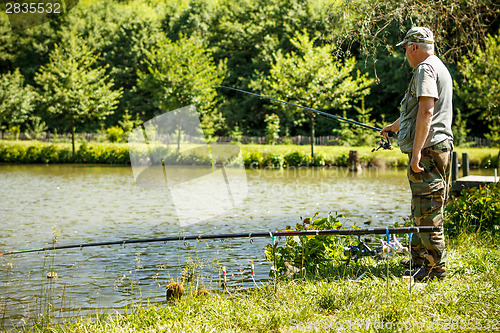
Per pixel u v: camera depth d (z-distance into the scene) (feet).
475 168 78.74
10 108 119.96
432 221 13.14
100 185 56.54
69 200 43.70
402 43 13.70
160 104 109.29
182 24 160.86
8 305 15.79
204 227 29.91
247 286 16.53
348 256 16.22
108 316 12.99
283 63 94.94
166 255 22.16
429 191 12.99
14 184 57.98
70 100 105.70
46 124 148.46
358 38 24.66
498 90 73.05
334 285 13.04
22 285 17.95
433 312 10.81
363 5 23.98
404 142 13.38
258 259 20.68
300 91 91.61
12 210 38.01
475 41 25.32
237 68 150.30
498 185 22.91
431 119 12.57
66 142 118.52
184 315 11.88
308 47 92.89
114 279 18.63
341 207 37.45
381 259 15.87
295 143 110.11
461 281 13.08
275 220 32.12
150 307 13.65
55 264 21.06
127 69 149.59
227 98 144.25
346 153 86.22
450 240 18.44
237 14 157.58
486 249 16.72
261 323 10.92
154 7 185.88
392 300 11.56
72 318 14.20
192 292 14.25
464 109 109.50
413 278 13.28
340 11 24.58
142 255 22.35
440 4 23.81
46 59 159.53
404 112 13.50
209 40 158.92
